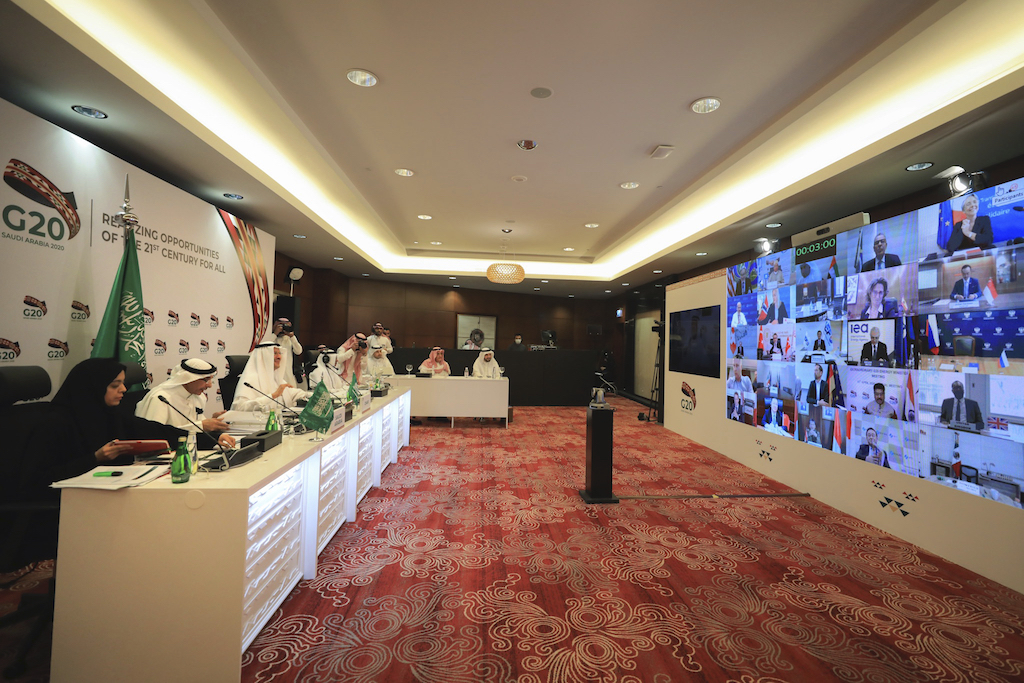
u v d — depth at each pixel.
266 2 2.85
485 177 5.84
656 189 6.09
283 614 2.45
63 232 3.40
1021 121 3.35
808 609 2.64
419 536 3.52
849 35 3.04
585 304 16.14
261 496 2.19
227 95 3.87
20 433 2.20
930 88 3.53
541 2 2.81
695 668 2.10
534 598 2.67
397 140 4.79
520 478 5.15
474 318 14.64
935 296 3.49
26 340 3.13
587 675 2.03
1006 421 3.01
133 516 1.81
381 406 4.73
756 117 4.12
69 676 1.81
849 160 4.26
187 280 4.96
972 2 2.63
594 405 4.49
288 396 3.95
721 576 3.01
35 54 2.76
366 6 2.88
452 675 2.01
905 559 3.33
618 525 3.85
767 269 5.52
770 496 4.72
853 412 4.22
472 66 3.48
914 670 2.14
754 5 2.79
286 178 5.84
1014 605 2.74
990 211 3.14
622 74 3.54
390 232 9.23
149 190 4.33
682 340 7.86
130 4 2.79
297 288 10.49
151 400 2.90
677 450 6.79
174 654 1.82
